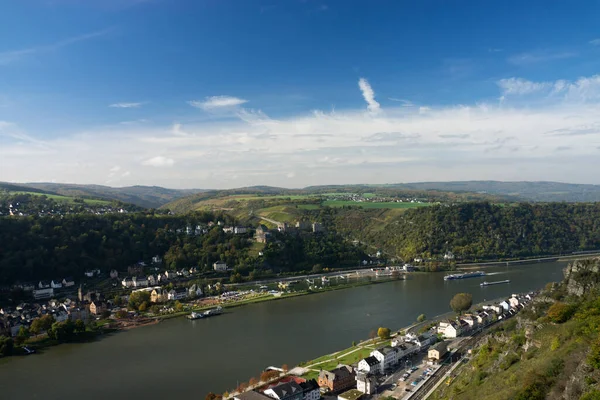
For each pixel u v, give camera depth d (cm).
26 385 18162
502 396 11081
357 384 16788
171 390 17475
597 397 8506
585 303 14062
